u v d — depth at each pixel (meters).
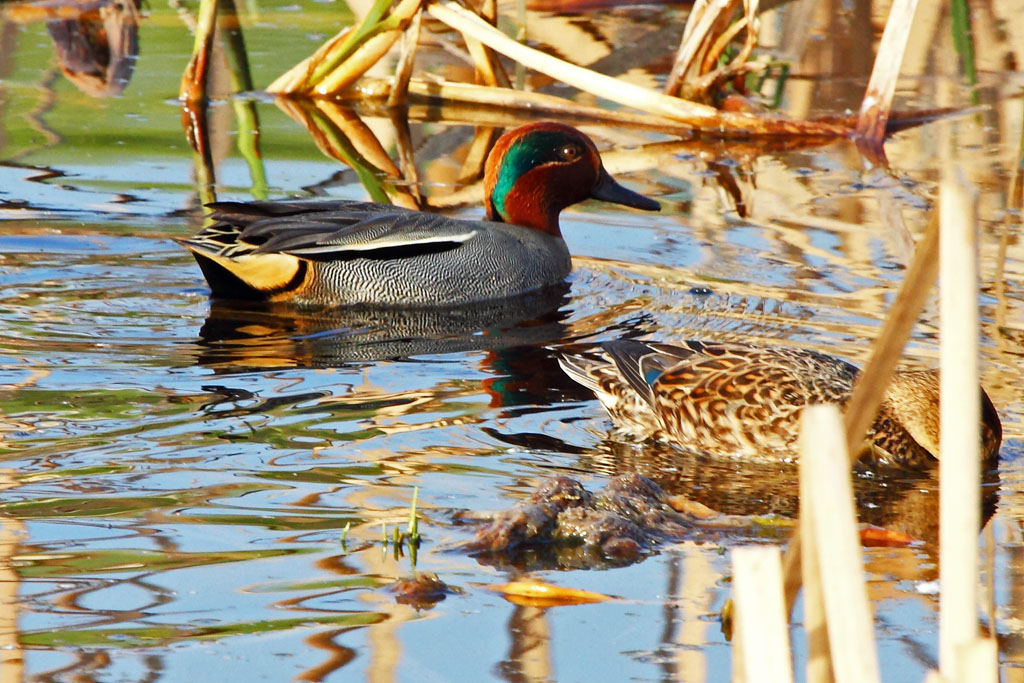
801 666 6.55
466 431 10.05
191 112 20.48
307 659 6.47
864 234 15.22
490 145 19.52
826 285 13.59
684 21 24.95
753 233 15.48
